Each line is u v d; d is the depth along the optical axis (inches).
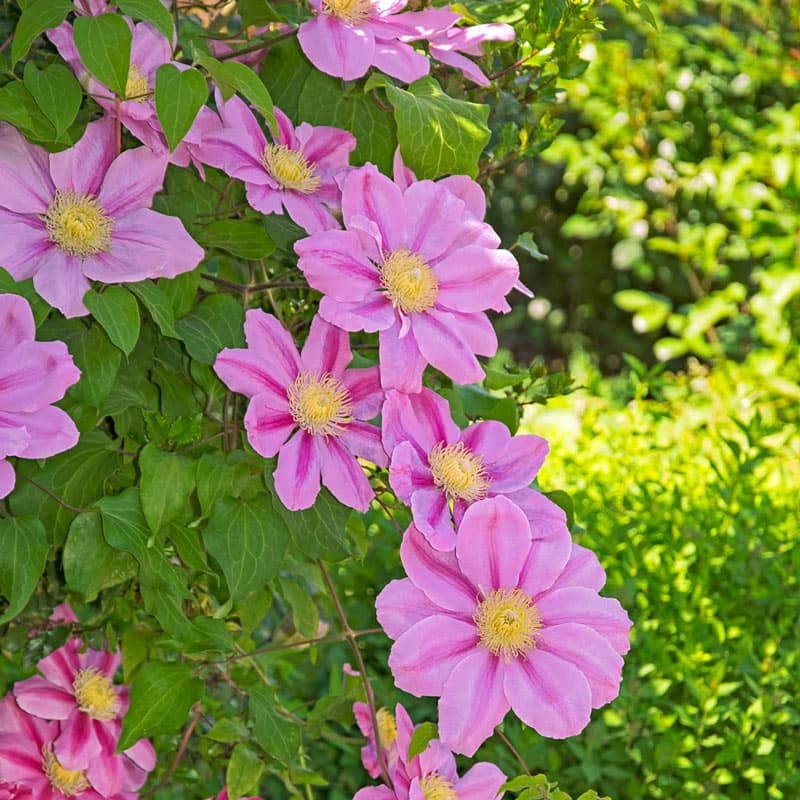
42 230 59.6
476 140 61.9
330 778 91.0
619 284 220.8
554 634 59.7
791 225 167.2
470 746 58.8
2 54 62.3
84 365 60.1
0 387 57.0
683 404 145.8
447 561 60.1
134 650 70.6
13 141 59.7
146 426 62.9
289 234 63.1
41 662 68.3
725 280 190.5
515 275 60.6
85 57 57.2
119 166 60.4
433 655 59.1
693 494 97.3
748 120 182.1
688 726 87.4
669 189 188.5
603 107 185.6
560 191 221.1
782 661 86.4
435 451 61.1
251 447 60.9
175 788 81.1
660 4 191.2
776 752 85.7
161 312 59.6
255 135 62.4
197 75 58.1
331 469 60.6
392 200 60.6
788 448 114.4
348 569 94.7
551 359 228.1
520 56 68.7
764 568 88.7
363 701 70.7
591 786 85.2
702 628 87.5
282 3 65.5
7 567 59.5
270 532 61.5
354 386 61.6
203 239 62.7
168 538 64.6
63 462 62.6
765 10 188.9
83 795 68.6
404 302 59.8
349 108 64.0
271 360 60.3
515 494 61.6
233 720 68.5
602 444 105.0
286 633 79.7
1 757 67.4
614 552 88.1
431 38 64.5
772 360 156.1
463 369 59.9
